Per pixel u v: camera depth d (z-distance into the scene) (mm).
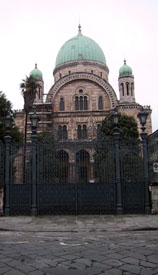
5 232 12328
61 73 62531
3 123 27750
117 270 6055
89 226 13266
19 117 48250
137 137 37312
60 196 16891
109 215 16359
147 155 17406
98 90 51375
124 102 52062
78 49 62500
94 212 16672
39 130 46688
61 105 51500
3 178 17281
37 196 16828
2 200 16891
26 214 16656
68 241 9703
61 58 63594
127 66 54156
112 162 17156
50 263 6664
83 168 18047
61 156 17609
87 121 49562
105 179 17156
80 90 51594
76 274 5820
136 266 6332
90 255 7387
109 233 11781
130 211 16719
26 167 18031
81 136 49156
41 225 13664
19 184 17000
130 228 12602
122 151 17344
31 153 17344
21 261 6863
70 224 13844
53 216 16297
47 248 8406
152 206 16750
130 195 16859
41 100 54625
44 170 17188
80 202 16797
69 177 17438
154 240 9688
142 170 17156
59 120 49844
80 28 70562
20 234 11711
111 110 48156
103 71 63000
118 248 8250
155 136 17156
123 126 36844
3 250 8148
